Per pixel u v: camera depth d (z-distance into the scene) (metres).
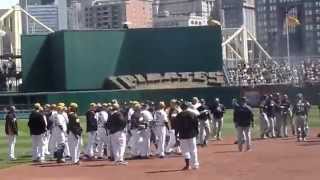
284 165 20.66
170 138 26.05
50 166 22.95
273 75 72.88
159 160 23.88
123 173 20.09
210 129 33.62
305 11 159.88
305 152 24.78
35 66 67.12
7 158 26.41
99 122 25.11
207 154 25.20
